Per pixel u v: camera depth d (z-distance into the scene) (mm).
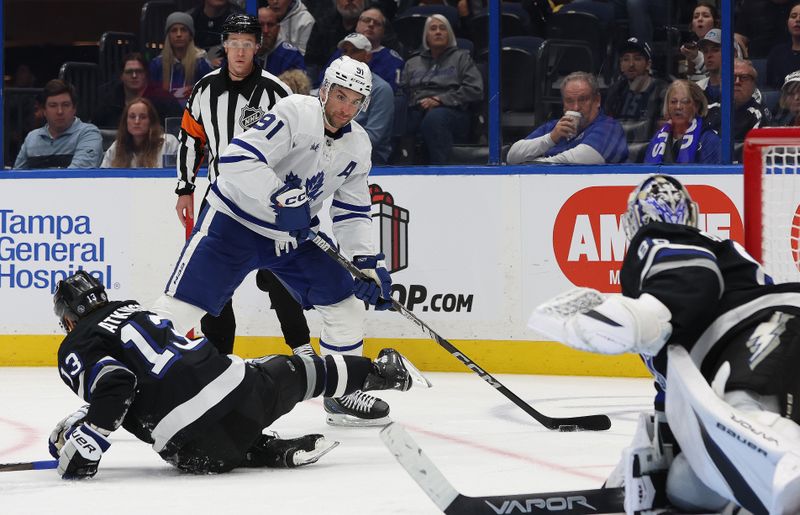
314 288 10422
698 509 6188
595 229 13695
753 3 13430
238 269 10023
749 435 5289
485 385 13016
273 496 7180
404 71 14484
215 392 7652
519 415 10938
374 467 8289
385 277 10289
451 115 14352
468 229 14062
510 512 6234
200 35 14867
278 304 12336
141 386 7629
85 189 14938
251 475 7938
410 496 7180
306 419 10984
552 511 6305
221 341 12289
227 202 9828
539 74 14047
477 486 7621
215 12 14852
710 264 5730
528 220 13891
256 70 11578
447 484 6180
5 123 15258
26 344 15086
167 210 14742
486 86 14250
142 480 7750
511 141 14219
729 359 5660
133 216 14844
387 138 14602
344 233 10352
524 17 14039
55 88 15148
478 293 14055
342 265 9977
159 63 14977
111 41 15062
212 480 7742
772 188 7840
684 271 5680
